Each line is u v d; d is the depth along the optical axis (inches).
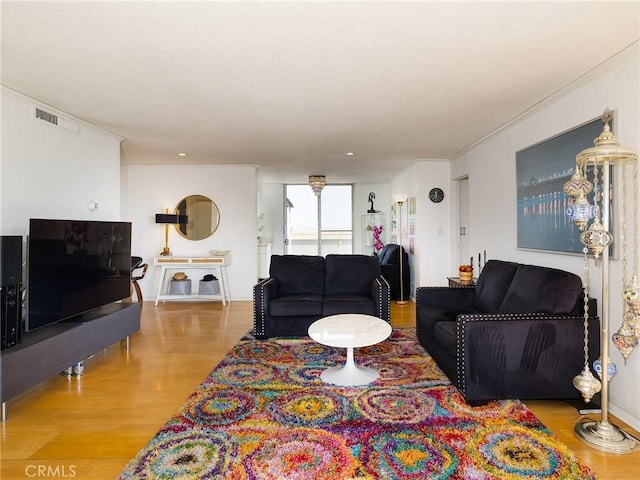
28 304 108.8
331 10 74.0
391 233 339.0
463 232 228.4
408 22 78.4
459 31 82.1
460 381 101.6
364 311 159.9
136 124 154.3
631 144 92.4
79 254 129.0
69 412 99.4
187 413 97.2
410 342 156.5
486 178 179.0
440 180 235.9
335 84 112.6
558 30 81.7
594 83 104.6
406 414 95.7
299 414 96.2
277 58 95.3
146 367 131.4
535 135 135.9
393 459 77.0
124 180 253.9
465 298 150.4
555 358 97.9
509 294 122.4
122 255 153.7
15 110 119.3
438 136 175.5
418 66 100.0
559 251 119.6
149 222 254.5
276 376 121.4
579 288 101.0
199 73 104.5
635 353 90.3
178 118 146.6
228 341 161.8
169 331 178.4
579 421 91.4
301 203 367.6
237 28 80.9
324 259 189.3
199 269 254.4
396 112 139.4
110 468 75.9
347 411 97.7
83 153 151.6
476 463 75.5
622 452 79.4
